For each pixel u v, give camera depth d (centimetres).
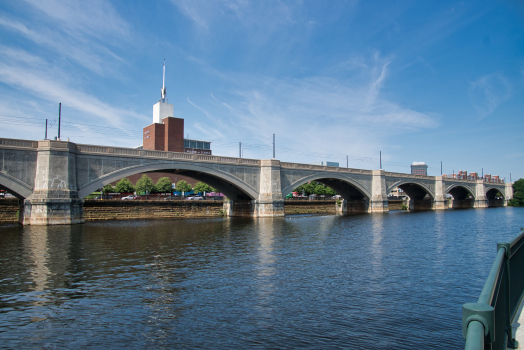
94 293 1697
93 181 5034
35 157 4684
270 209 7000
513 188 15762
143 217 6625
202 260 2495
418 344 1159
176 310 1470
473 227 5159
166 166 5731
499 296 602
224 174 6500
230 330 1270
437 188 12000
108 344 1169
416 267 2294
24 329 1284
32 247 2991
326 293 1703
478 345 343
